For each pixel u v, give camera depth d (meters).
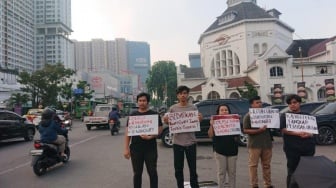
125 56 144.75
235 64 63.19
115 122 22.23
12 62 70.50
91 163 11.26
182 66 76.25
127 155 6.10
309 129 6.05
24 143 18.59
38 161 9.48
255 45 61.06
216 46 67.06
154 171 5.98
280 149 13.33
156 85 101.69
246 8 64.50
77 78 90.69
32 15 83.25
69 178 9.05
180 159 6.57
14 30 71.44
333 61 51.59
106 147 15.51
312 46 63.72
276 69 53.66
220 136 6.42
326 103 15.80
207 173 9.20
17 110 43.34
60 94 53.56
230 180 6.46
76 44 138.88
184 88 6.55
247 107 14.45
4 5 66.75
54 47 86.31
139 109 6.15
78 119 51.50
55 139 10.15
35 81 48.12
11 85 51.34
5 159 12.84
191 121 6.54
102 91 100.94
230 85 59.72
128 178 8.88
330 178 3.67
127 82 126.44
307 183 3.80
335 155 11.69
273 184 7.78
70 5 95.31
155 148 6.09
